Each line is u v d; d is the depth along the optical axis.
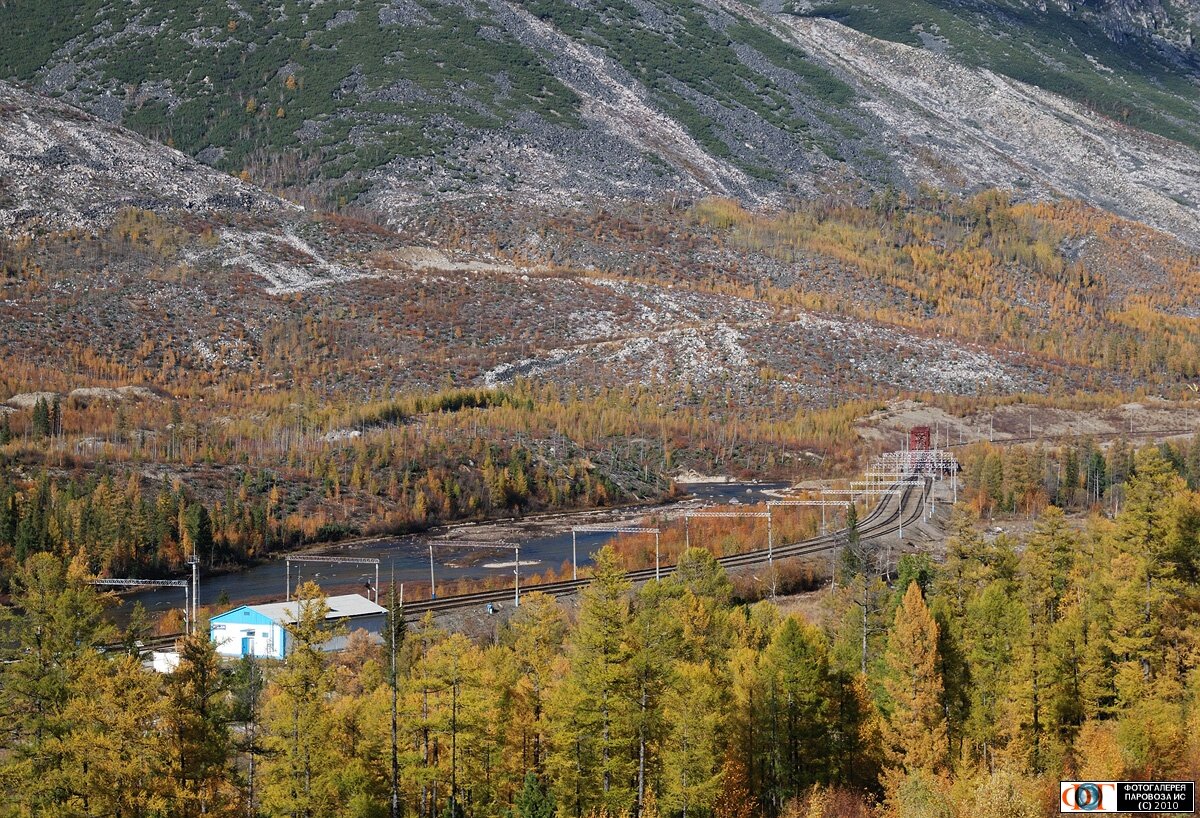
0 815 148.25
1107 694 196.62
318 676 159.88
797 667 180.38
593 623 166.38
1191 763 178.25
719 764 171.00
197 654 158.88
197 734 151.75
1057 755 187.50
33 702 171.25
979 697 197.75
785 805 174.25
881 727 187.00
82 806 149.12
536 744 173.62
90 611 184.38
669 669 169.50
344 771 157.62
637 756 164.88
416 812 165.62
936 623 196.25
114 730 150.62
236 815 152.88
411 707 165.62
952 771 183.00
